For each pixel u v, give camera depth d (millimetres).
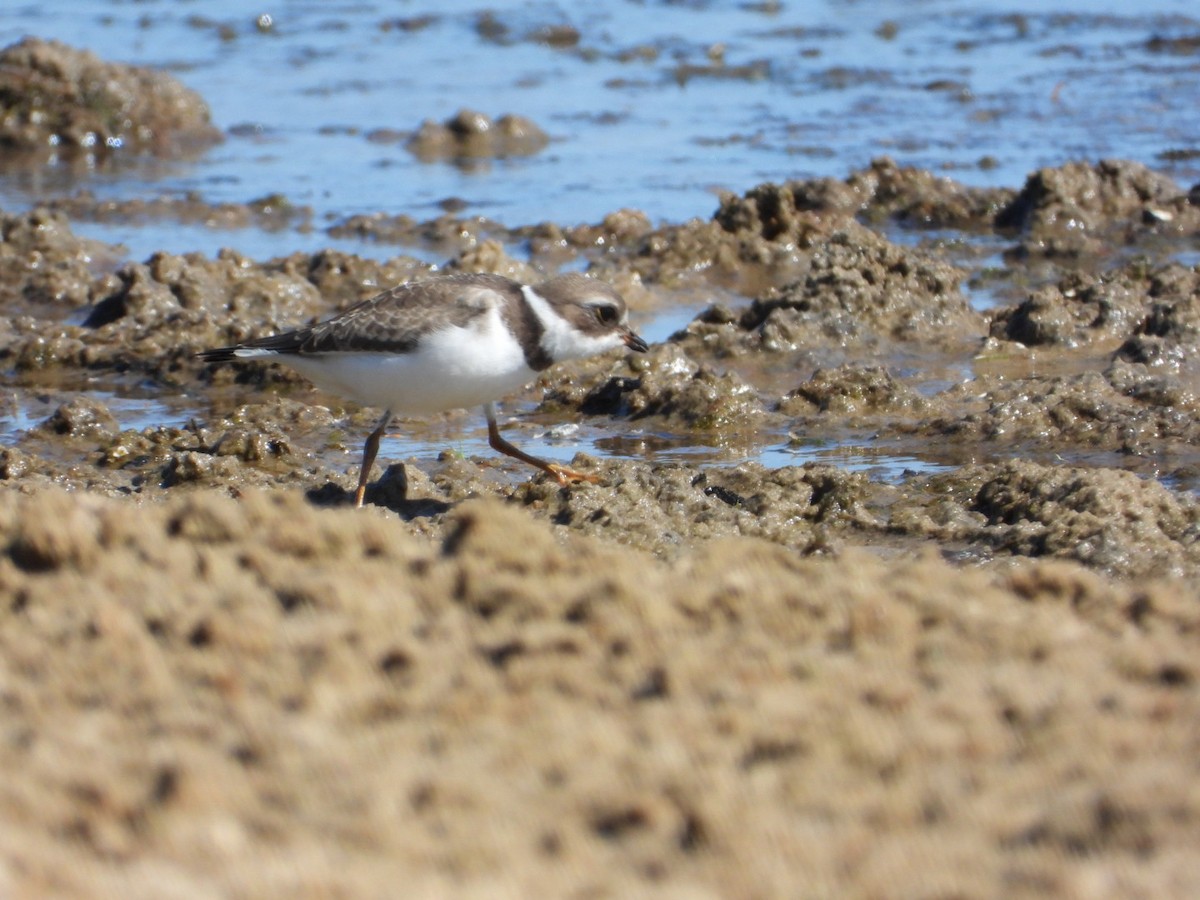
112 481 14508
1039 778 6547
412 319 12688
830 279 19359
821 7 41250
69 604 8250
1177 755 6695
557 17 40188
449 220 24625
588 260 23172
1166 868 5816
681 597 8367
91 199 26438
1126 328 18844
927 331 19109
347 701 7211
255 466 15180
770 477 13641
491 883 5809
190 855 6008
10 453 14773
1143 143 28516
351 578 8648
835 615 8234
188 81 34844
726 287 22234
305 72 35719
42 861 5895
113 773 6551
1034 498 12961
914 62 35406
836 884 5859
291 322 19844
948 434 15602
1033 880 5805
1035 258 22984
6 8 41250
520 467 15102
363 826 6180
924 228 24719
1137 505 12508
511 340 12898
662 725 6984
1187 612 8539
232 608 8203
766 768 6645
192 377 18516
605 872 5934
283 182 27906
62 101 30625
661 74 34969
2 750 6773
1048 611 8523
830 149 28797
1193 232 23641
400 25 39844
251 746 6762
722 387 16672
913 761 6699
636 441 16094
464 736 6934
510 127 30297
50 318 21000
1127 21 38625
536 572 8812
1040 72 34219
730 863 5996
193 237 24672
